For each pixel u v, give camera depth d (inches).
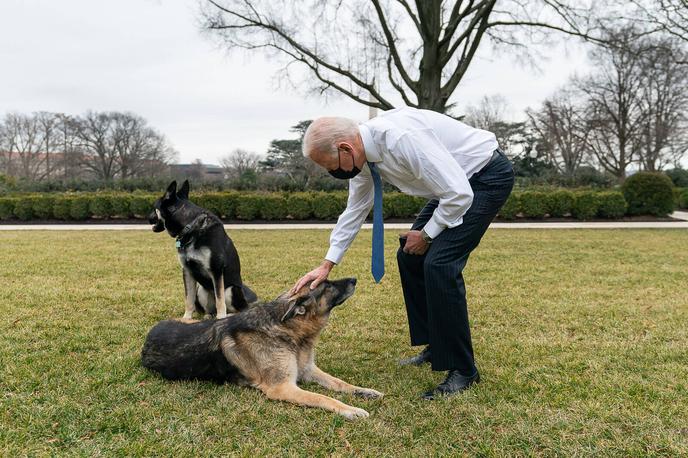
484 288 241.6
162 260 326.3
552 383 124.9
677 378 127.3
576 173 956.0
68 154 1489.9
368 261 322.0
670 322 180.4
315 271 129.9
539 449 94.3
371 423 104.0
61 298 217.5
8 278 264.5
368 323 182.9
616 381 125.2
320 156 109.4
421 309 135.4
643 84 1212.5
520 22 659.4
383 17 658.2
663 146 1227.2
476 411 108.5
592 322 181.8
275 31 679.7
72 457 90.5
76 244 414.3
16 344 154.3
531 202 655.8
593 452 92.0
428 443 96.3
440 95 660.7
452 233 114.6
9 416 105.8
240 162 1459.2
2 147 1455.5
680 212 808.9
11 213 704.4
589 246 398.6
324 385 125.1
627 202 676.1
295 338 122.1
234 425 102.7
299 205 678.5
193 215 183.5
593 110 1300.4
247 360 119.8
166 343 130.8
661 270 290.5
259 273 287.4
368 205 132.0
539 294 227.9
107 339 160.9
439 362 119.2
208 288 192.5
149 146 1534.2
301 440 97.8
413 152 107.0
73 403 111.8
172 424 102.6
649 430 99.5
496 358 144.5
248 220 679.7
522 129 1409.9
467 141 115.3
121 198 701.3
